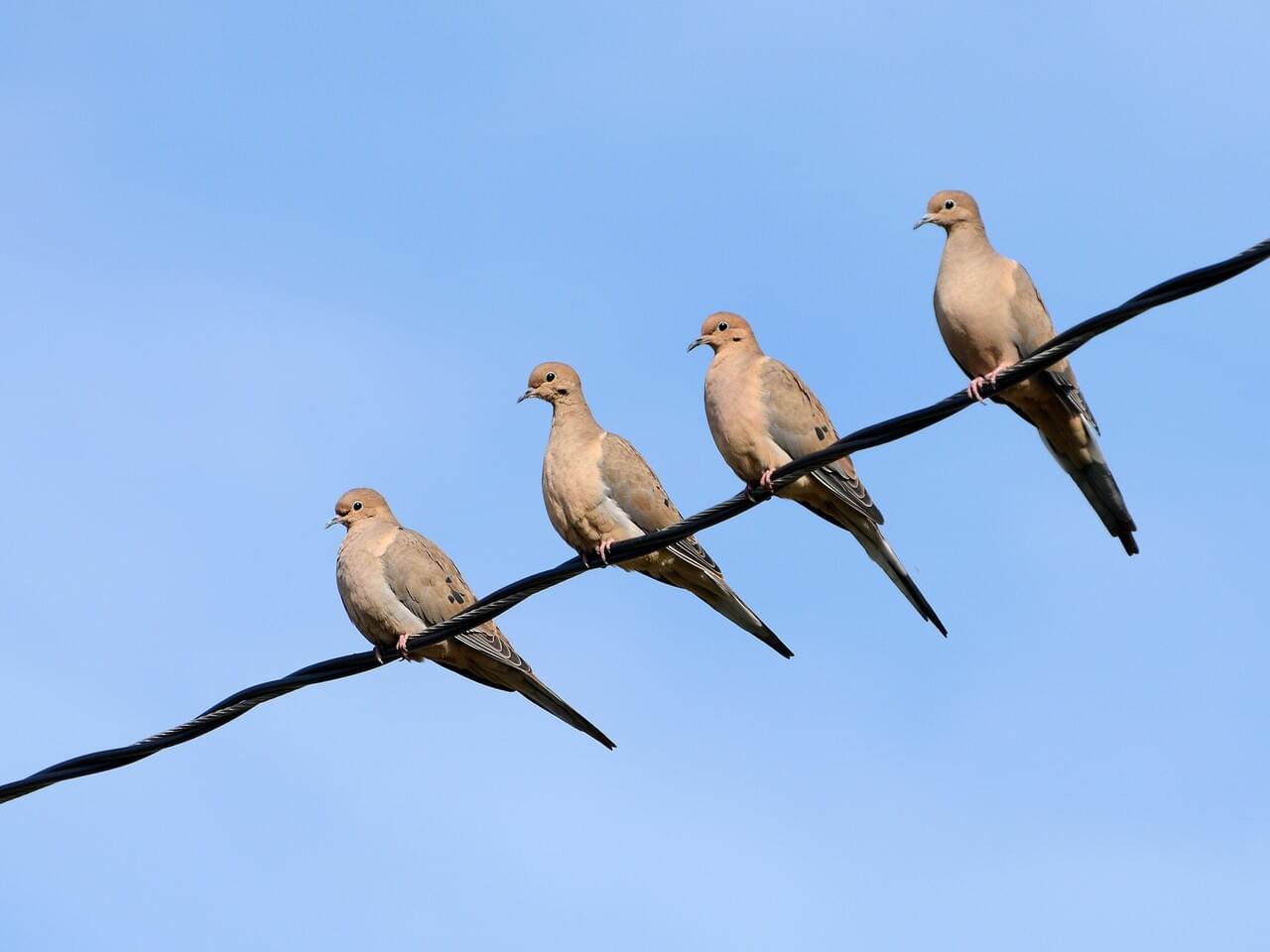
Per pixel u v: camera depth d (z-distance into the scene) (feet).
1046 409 46.19
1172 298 36.01
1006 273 46.75
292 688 46.34
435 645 49.39
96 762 45.19
